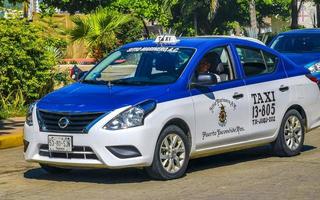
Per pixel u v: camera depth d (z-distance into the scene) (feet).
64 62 79.25
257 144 39.19
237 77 37.99
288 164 38.58
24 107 62.64
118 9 122.31
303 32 65.16
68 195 31.86
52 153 33.71
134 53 37.81
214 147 36.55
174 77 35.47
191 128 35.06
